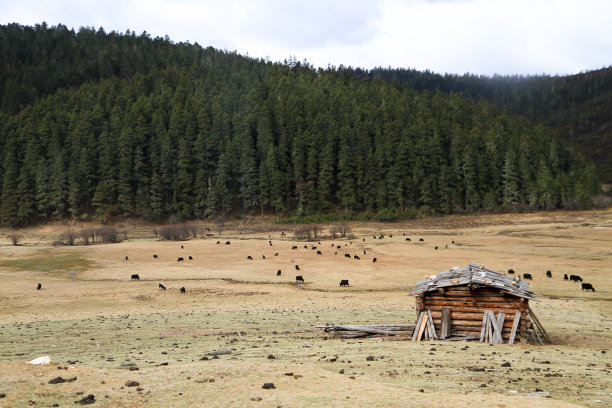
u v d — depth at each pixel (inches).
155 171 7268.7
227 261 3341.5
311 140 7815.0
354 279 2596.0
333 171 7731.3
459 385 499.5
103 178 7091.5
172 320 1386.6
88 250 3924.7
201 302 1926.7
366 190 7278.5
